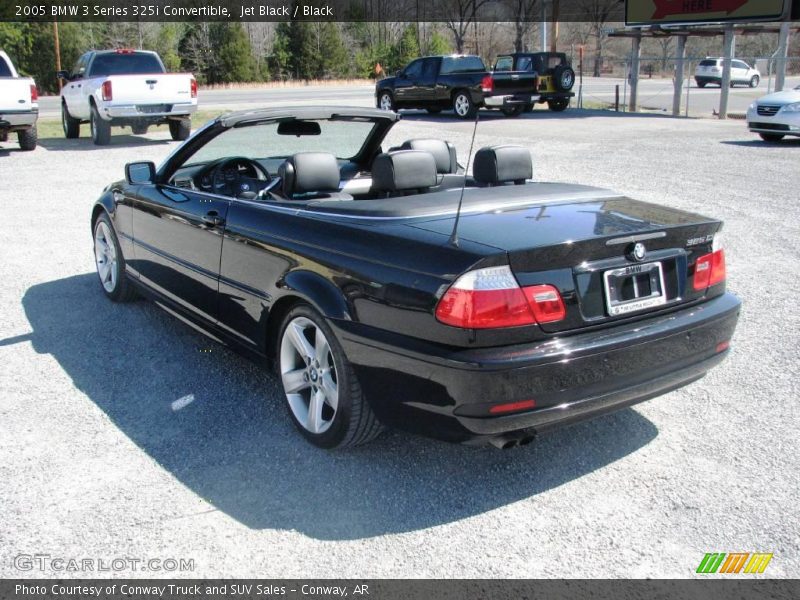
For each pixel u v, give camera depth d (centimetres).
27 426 381
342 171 493
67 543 288
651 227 320
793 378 436
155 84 1524
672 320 322
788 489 323
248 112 432
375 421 336
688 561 278
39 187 1087
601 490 325
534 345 288
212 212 420
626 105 2778
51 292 608
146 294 523
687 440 367
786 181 1056
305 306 349
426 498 320
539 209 347
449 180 446
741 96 3278
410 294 297
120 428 380
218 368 456
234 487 327
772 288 600
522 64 2373
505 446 298
